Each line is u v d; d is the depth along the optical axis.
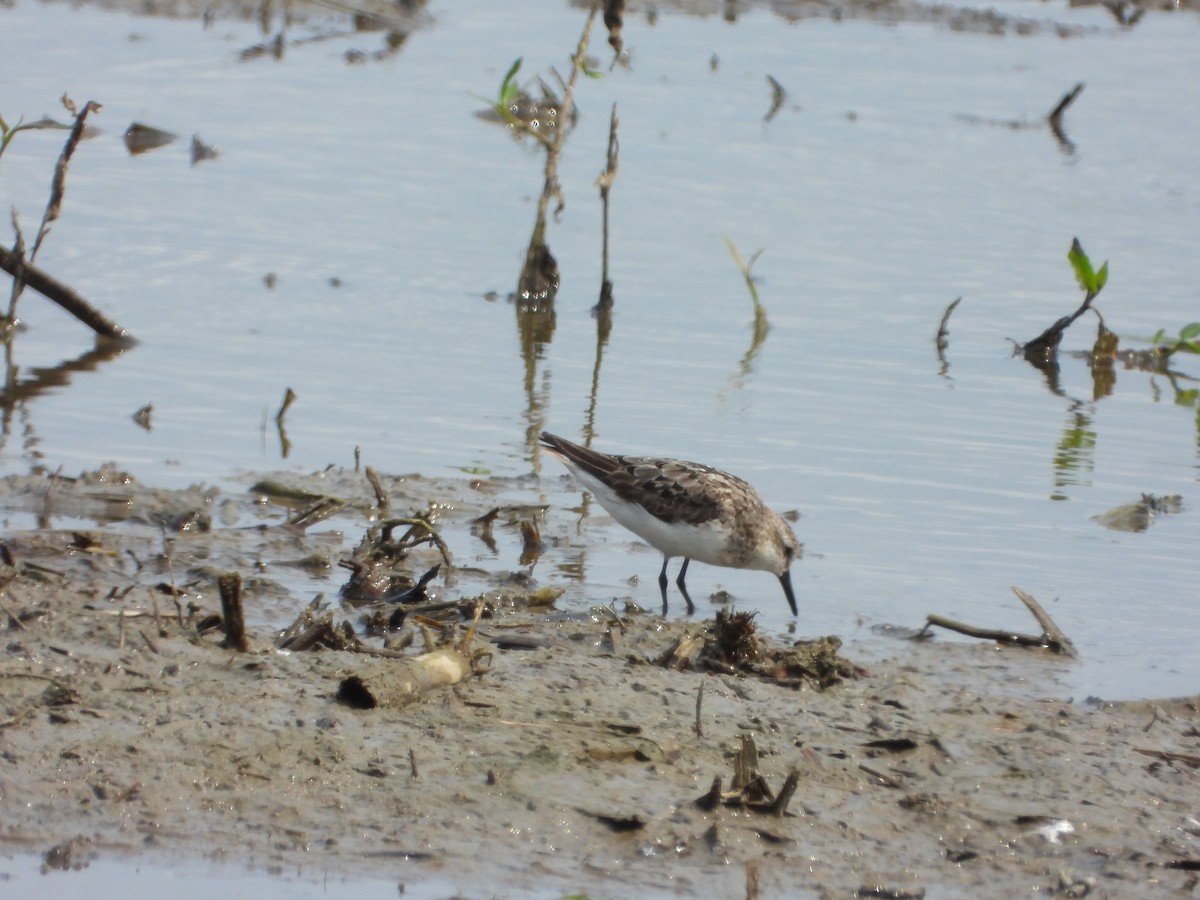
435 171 29.64
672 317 23.75
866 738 11.55
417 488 17.17
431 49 37.88
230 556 14.90
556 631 13.45
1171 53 39.09
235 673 11.63
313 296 23.69
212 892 9.22
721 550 14.79
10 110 30.48
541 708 11.52
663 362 21.92
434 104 33.59
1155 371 22.58
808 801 10.54
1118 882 9.83
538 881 9.52
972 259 26.05
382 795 10.24
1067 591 15.16
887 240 26.83
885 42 39.56
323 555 14.96
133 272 23.94
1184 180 29.77
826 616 14.55
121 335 21.77
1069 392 21.52
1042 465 18.70
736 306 24.28
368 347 21.94
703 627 13.81
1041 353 22.77
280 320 22.67
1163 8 43.16
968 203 28.58
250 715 10.97
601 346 22.56
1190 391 21.80
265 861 9.58
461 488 17.33
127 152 29.33
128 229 25.62
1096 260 25.97
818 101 34.25
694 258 26.12
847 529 16.64
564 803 10.29
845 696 12.37
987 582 15.38
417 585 14.09
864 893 9.60
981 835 10.30
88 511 15.77
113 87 33.03
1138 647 13.88
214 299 23.27
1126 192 29.12
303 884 9.37
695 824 10.15
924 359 22.42
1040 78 36.59
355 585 14.18
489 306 23.88
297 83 34.56
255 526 15.80
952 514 17.11
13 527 15.20
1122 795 10.90
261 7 40.50
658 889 9.52
